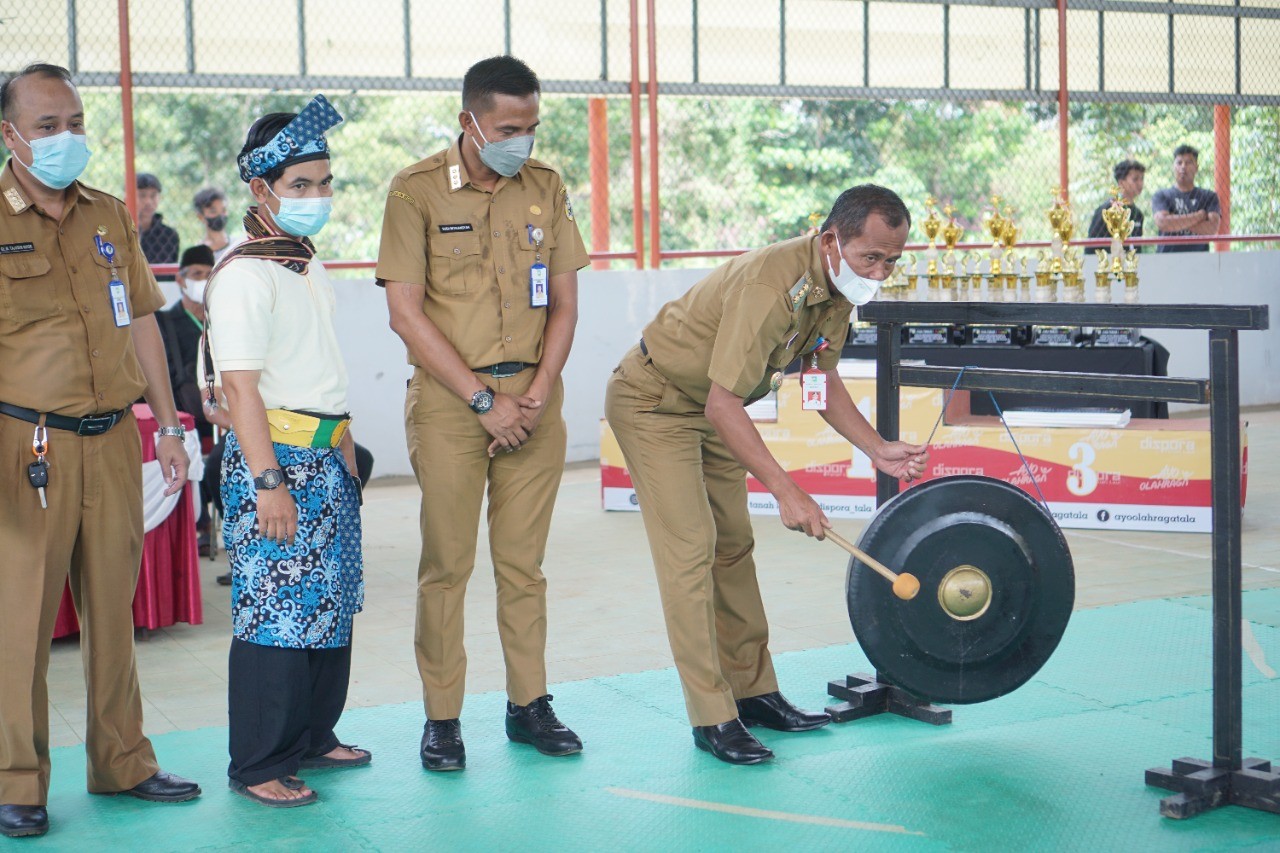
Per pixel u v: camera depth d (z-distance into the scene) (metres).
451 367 3.09
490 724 3.51
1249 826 2.80
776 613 4.59
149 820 2.89
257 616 2.89
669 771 3.14
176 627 4.59
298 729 2.99
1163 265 9.37
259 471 2.79
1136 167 9.29
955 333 6.36
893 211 2.84
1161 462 5.79
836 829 2.79
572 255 3.30
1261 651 4.03
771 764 3.17
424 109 14.78
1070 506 5.91
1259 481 6.88
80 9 7.15
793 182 14.63
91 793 3.05
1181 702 3.57
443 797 3.00
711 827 2.81
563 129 14.02
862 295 2.94
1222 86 9.86
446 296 3.17
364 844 2.75
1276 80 10.02
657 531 3.22
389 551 5.73
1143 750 3.22
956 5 9.06
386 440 7.64
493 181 3.18
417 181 3.15
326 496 2.92
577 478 7.55
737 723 3.22
